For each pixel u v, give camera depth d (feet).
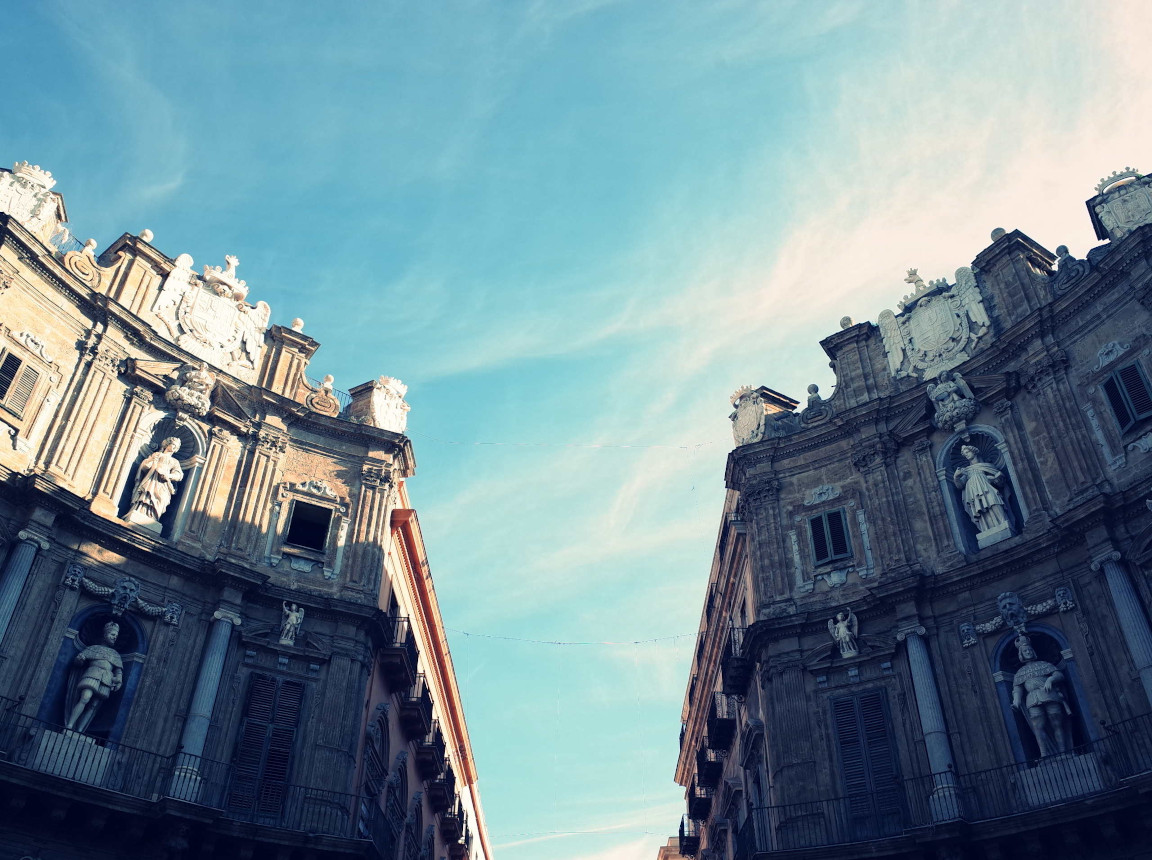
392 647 98.48
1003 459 90.84
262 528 95.61
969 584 86.38
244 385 99.76
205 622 87.92
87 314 92.22
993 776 78.13
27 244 86.89
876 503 96.12
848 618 91.04
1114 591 76.23
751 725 99.19
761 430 110.32
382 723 98.89
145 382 93.97
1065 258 93.35
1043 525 84.69
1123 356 83.92
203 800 79.82
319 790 84.07
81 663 79.51
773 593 97.60
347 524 99.50
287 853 77.97
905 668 86.89
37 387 86.28
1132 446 81.05
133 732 80.18
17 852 68.85
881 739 85.30
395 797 105.60
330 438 103.76
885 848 76.54
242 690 86.69
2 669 74.74
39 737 75.10
